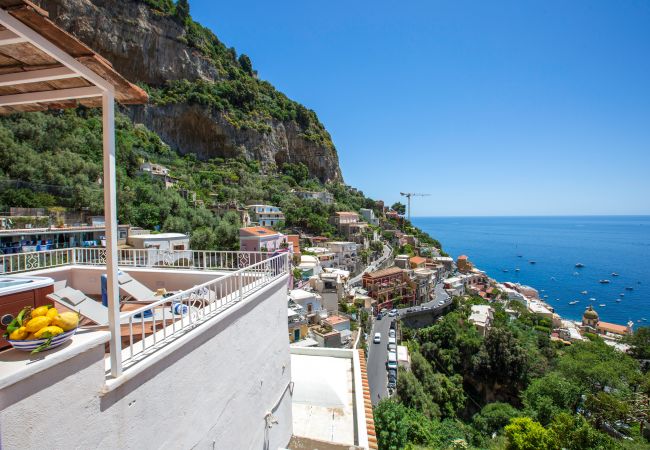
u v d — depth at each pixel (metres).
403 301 59.22
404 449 14.81
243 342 5.15
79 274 7.71
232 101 107.12
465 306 57.72
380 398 28.42
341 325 35.88
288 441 7.11
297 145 124.69
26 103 3.82
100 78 3.03
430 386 34.28
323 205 88.06
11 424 2.01
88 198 37.41
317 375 10.12
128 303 6.21
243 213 63.22
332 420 8.52
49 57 2.92
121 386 2.90
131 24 86.00
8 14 2.32
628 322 68.88
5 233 24.36
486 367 36.31
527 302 75.75
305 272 48.22
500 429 27.08
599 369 28.73
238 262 7.63
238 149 101.50
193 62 100.19
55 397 2.30
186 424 3.78
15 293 3.58
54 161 40.50
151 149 77.69
